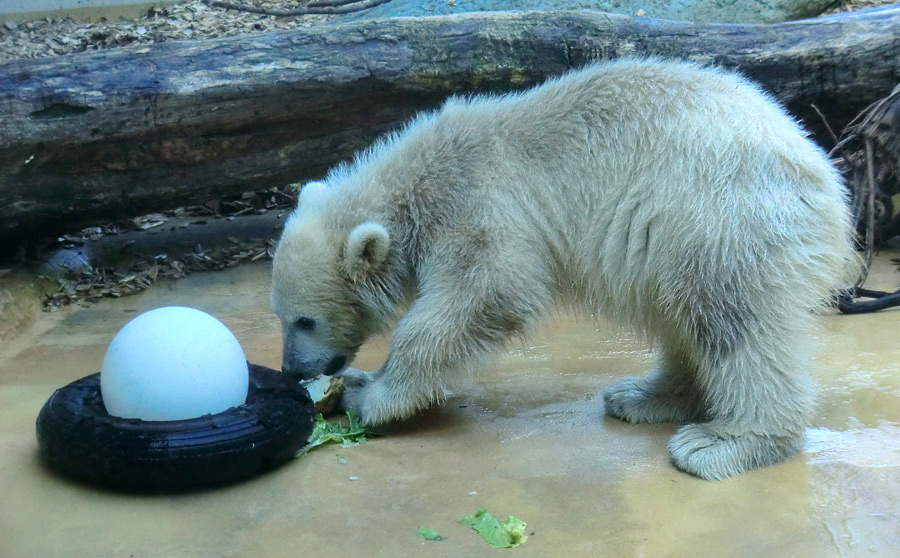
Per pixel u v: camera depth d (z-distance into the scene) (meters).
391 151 4.66
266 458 3.69
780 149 3.82
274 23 12.56
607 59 7.08
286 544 3.15
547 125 4.22
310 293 4.42
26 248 7.37
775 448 3.81
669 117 3.96
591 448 4.10
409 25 6.96
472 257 4.10
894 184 7.33
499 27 7.02
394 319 4.70
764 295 3.70
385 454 4.04
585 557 3.05
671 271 3.84
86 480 3.69
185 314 3.83
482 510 3.31
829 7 11.34
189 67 6.59
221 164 7.09
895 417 4.32
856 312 6.19
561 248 4.20
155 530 3.27
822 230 3.80
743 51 7.26
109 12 13.09
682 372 4.48
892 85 7.40
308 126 7.10
